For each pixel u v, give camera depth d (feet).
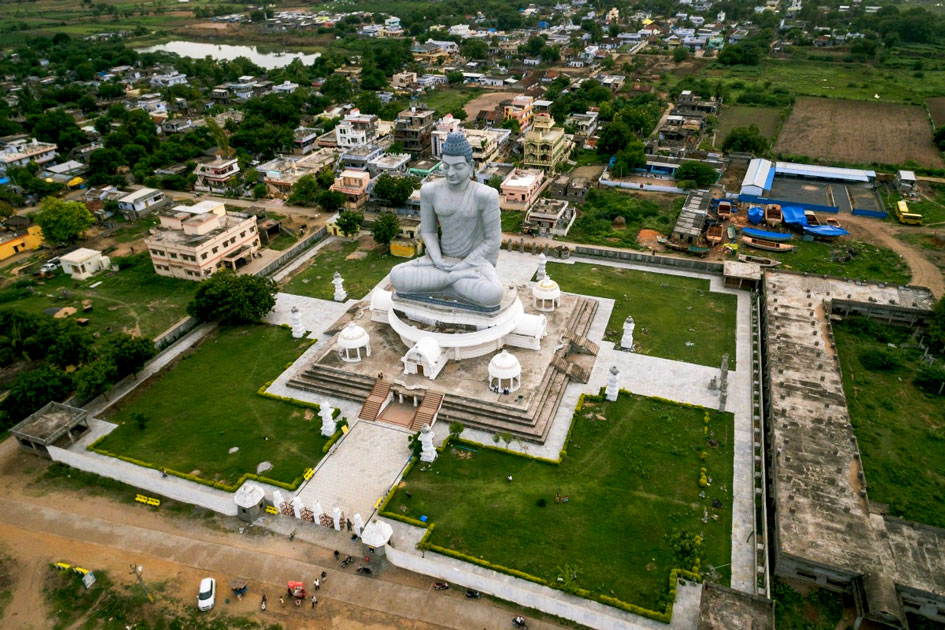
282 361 240.32
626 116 488.02
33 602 154.51
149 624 147.84
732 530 165.89
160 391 225.56
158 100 616.80
